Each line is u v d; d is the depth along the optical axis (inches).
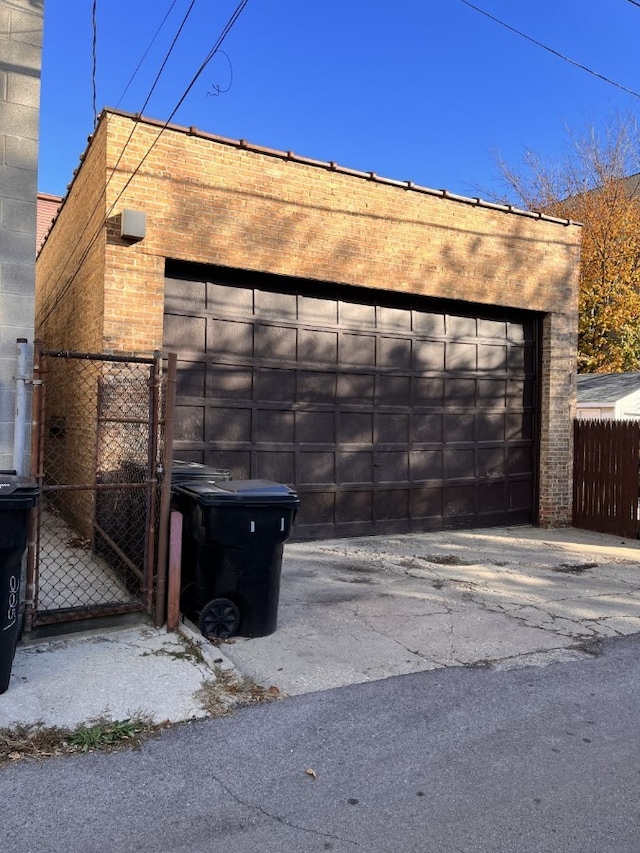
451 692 169.9
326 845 108.2
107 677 165.9
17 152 209.5
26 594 186.1
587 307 930.1
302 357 355.9
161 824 112.6
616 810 119.6
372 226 362.9
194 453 324.2
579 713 159.9
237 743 140.5
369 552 339.0
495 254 409.1
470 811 118.3
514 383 435.8
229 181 320.5
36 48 213.3
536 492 440.8
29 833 109.1
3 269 206.8
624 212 919.7
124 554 233.3
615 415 637.3
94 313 311.0
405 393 391.2
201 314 326.0
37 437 186.2
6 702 150.7
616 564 333.1
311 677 176.2
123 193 295.3
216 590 200.8
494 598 261.0
